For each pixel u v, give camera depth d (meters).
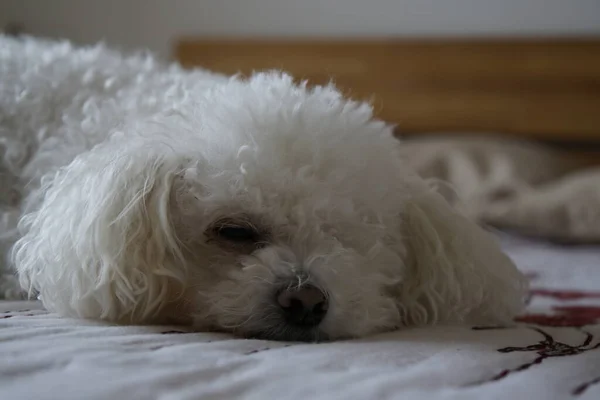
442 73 3.08
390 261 1.02
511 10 3.05
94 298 0.84
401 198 1.05
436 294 1.05
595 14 2.97
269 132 0.93
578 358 0.75
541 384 0.61
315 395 0.54
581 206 2.40
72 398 0.50
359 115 1.05
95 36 3.35
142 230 0.88
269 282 0.88
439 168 2.74
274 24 3.29
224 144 0.92
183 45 3.32
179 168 0.93
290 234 0.93
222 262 0.93
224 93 1.03
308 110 0.98
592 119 2.94
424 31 3.15
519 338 0.88
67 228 0.85
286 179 0.91
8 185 1.12
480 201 2.54
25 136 1.15
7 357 0.57
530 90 3.01
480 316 1.09
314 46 3.19
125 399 0.51
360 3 3.20
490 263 1.09
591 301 1.41
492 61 3.03
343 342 0.78
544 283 1.68
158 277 0.88
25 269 0.88
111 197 0.85
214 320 0.88
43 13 3.35
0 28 3.33
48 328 0.72
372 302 0.93
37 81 1.19
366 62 3.14
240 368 0.60
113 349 0.63
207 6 3.34
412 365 0.66
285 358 0.64
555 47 2.97
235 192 0.91
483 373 0.64
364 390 0.55
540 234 2.47
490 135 3.04
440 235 1.08
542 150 2.87
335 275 0.89
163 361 0.60
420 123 3.12
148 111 1.11
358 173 0.96
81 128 1.10
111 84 1.21
